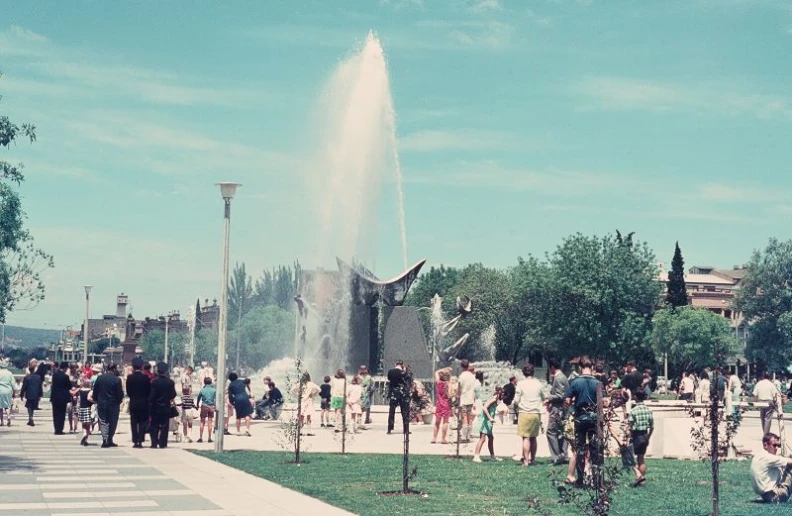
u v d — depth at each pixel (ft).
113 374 87.51
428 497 54.24
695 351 322.55
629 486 60.70
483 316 338.75
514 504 51.62
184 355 541.75
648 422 61.11
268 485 59.26
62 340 542.57
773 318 354.74
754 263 361.71
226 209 84.79
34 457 76.59
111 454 79.66
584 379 57.57
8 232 86.28
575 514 48.19
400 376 58.13
